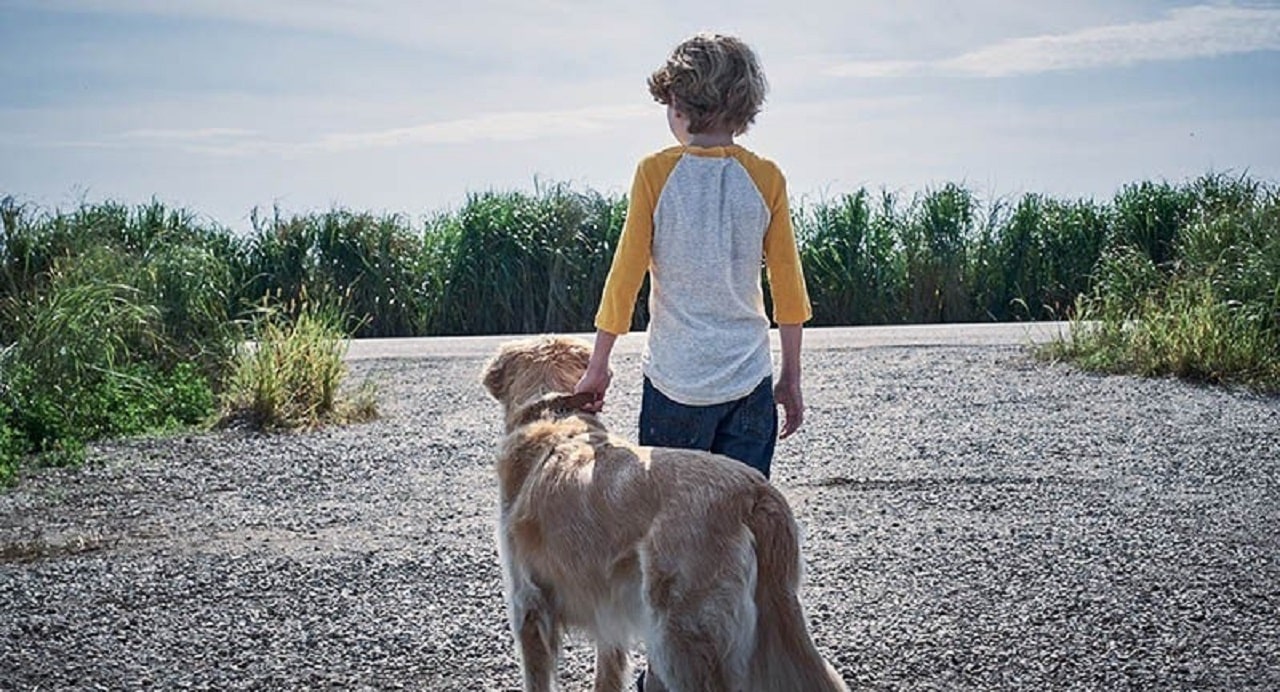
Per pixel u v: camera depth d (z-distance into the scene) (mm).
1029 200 22188
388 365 16047
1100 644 6031
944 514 8492
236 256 20703
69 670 5898
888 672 5758
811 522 8336
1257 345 14047
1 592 7047
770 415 5164
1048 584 6926
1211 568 7160
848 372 14875
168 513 8852
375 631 6379
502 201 21969
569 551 4785
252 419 12242
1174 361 14023
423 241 21812
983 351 16391
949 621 6387
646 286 20828
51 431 11195
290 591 7027
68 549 7934
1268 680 5570
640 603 4609
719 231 4984
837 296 22031
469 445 11125
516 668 5891
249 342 14820
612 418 12062
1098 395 13023
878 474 9711
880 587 6941
